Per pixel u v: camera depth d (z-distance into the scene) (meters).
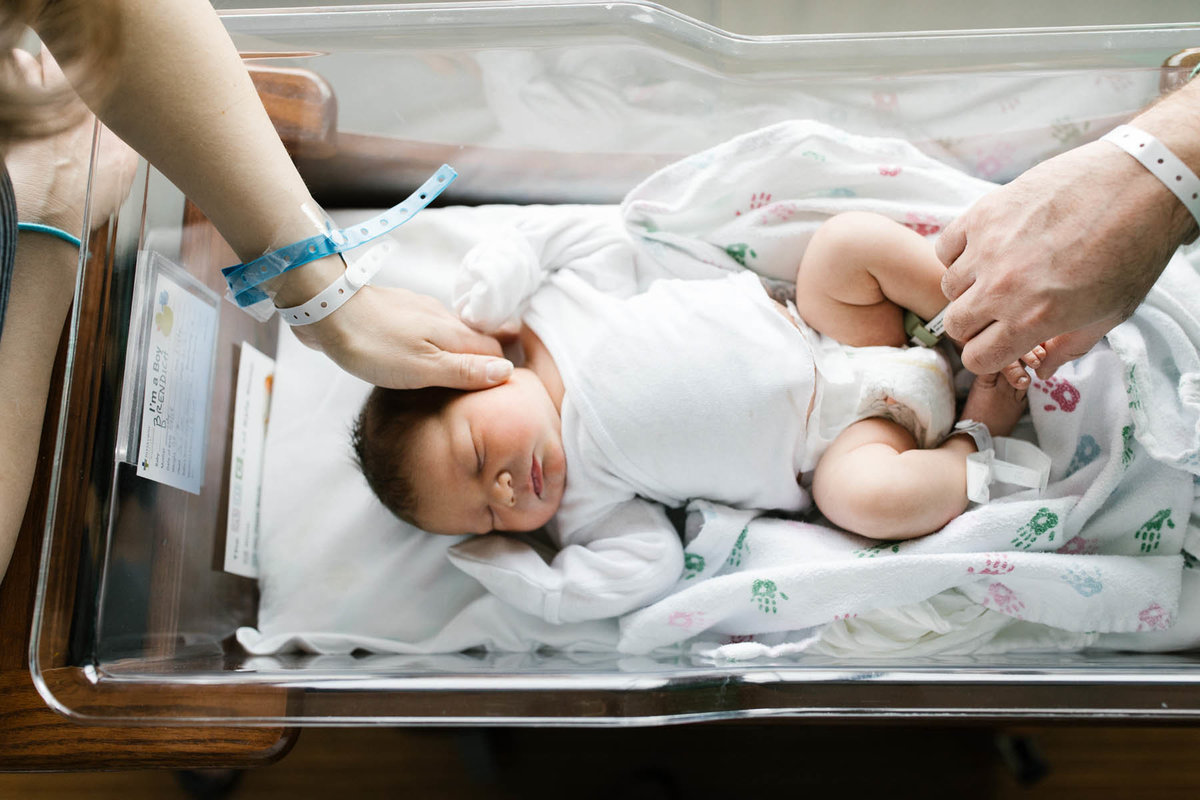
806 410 1.13
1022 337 0.87
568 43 1.17
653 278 1.32
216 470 1.20
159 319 1.06
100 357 1.02
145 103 0.75
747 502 1.21
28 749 1.00
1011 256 0.86
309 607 1.23
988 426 1.14
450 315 1.16
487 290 1.15
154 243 1.08
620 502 1.21
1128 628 1.07
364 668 1.05
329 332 0.98
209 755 1.02
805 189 1.24
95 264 1.03
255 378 1.26
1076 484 1.10
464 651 1.21
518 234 1.23
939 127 1.26
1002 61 1.16
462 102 1.25
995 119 1.24
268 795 1.46
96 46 0.67
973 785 1.43
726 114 1.28
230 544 1.20
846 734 1.46
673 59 1.18
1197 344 1.05
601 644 1.20
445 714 0.95
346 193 1.32
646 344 1.15
